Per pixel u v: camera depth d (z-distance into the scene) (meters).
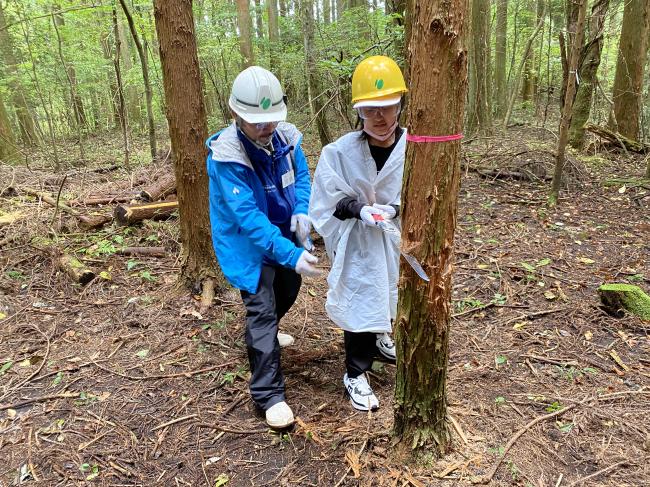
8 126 8.03
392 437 1.95
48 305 3.28
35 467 1.95
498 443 1.97
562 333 2.80
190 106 3.07
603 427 2.06
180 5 2.92
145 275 3.61
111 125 13.55
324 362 2.66
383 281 2.12
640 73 7.62
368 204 2.10
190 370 2.60
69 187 5.76
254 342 2.20
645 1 7.25
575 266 3.66
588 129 7.52
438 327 1.68
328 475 1.88
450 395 2.29
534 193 5.56
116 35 6.64
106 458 2.00
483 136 8.67
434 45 1.34
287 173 2.25
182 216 3.29
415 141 1.46
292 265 2.01
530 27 12.51
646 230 4.34
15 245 4.09
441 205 1.50
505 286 3.38
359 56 4.81
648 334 2.74
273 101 1.93
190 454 2.02
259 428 2.17
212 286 3.35
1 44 9.14
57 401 2.35
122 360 2.69
